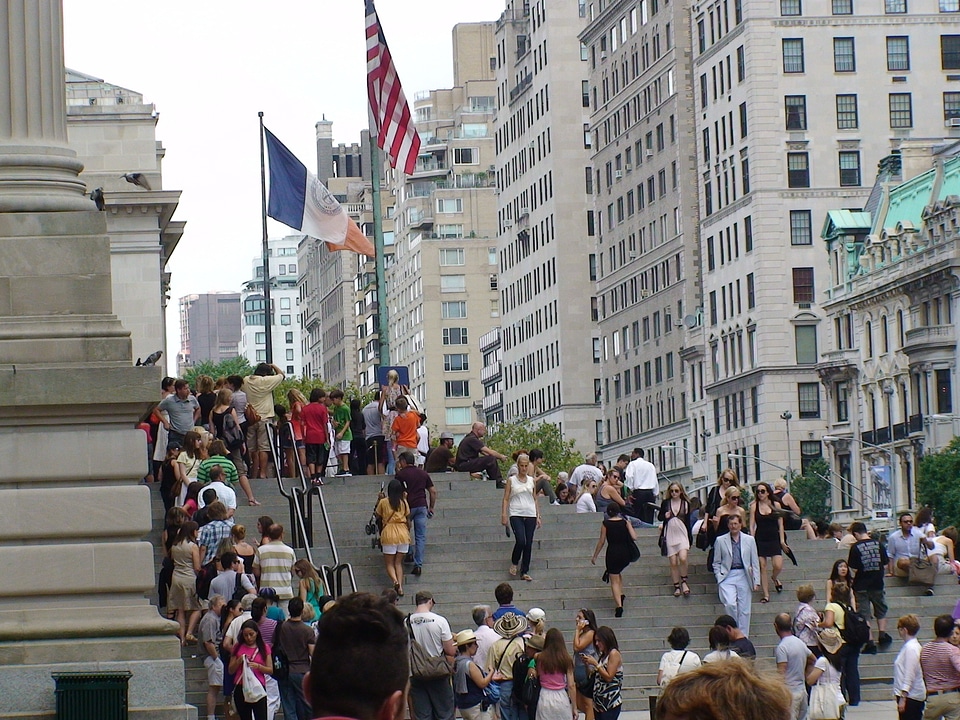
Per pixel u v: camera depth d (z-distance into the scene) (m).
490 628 25.55
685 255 136.25
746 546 31.61
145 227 51.66
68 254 18.03
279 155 42.97
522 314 179.50
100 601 17.48
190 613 27.47
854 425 119.75
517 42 182.00
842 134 123.12
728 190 127.94
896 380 114.06
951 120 120.94
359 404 39.94
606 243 155.25
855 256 119.31
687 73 136.00
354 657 6.81
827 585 31.70
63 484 17.50
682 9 136.00
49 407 17.36
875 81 123.44
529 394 178.25
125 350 17.88
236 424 34.41
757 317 123.75
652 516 38.62
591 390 164.88
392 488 31.08
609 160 153.25
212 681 25.62
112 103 57.88
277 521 34.53
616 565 32.28
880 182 119.44
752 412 125.44
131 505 17.52
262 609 24.08
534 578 33.69
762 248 122.81
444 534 35.34
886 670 32.81
